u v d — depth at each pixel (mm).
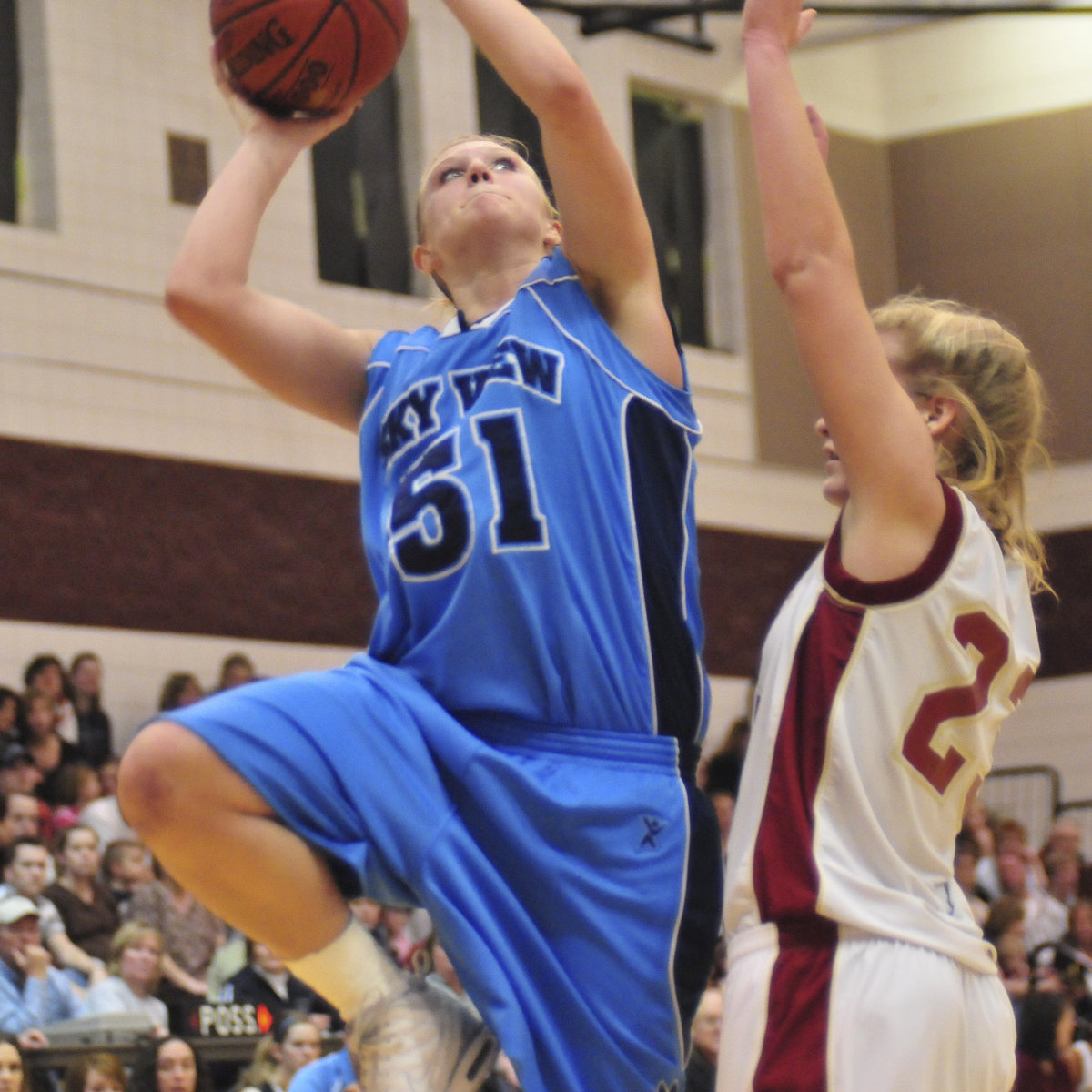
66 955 11969
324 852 3865
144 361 19047
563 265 4461
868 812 3764
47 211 18688
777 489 23766
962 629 3799
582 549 4137
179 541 19016
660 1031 4043
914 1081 3592
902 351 4137
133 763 3762
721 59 24172
